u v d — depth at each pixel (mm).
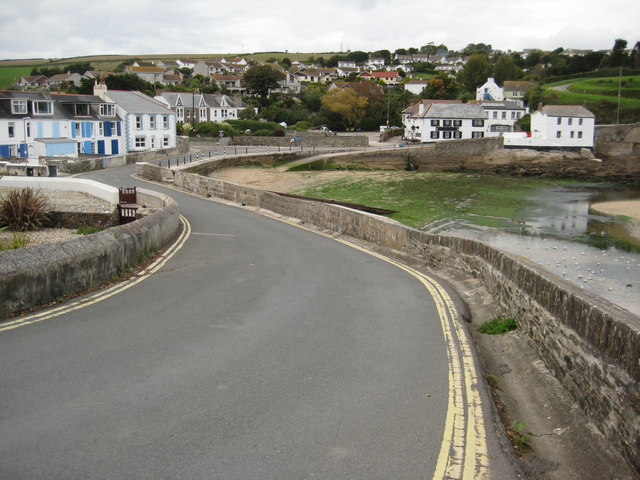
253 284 12836
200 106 103375
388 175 69188
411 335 9156
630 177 70688
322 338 8844
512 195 55125
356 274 14516
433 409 6336
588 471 5270
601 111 112125
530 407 6824
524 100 120562
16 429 5586
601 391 5785
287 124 110500
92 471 4863
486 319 10609
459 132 97125
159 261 15484
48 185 25562
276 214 28578
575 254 31719
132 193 21281
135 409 6098
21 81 160625
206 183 35906
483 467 5164
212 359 7727
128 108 67062
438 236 15945
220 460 5109
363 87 119750
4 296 9453
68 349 7969
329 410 6223
